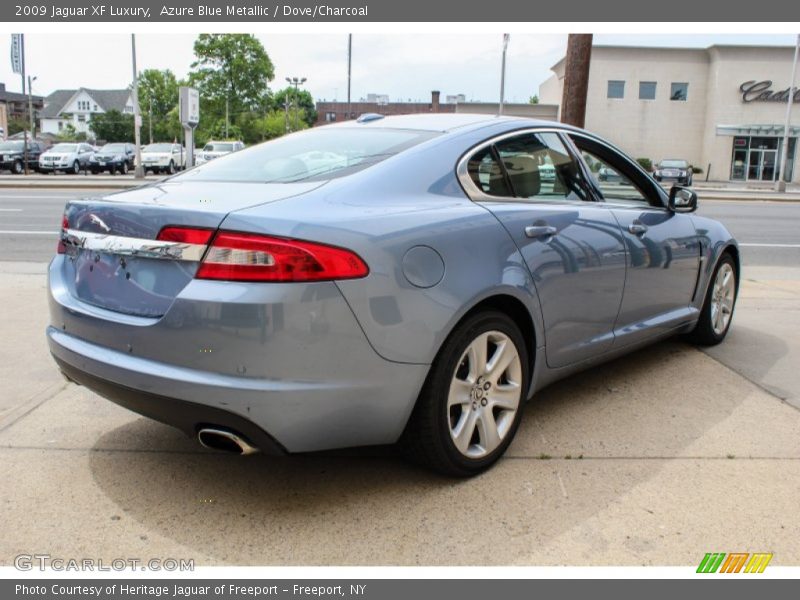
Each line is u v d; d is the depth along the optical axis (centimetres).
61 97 11281
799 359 465
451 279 272
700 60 4609
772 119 4503
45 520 264
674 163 3622
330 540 253
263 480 296
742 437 340
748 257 1029
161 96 9531
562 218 336
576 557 244
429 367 268
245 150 357
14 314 564
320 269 239
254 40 8275
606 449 326
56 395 390
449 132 322
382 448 325
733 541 254
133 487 289
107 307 269
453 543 252
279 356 236
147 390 249
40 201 1725
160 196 279
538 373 329
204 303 237
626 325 390
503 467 307
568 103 822
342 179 279
